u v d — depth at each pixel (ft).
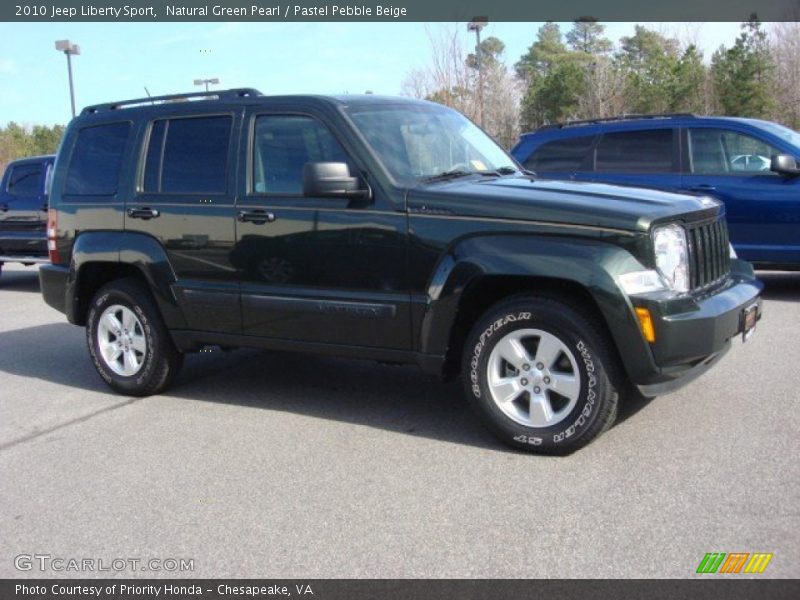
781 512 12.12
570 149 31.81
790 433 15.34
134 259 19.61
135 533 12.82
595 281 13.87
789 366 19.99
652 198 15.19
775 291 30.81
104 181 20.54
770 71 103.55
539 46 219.00
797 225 27.66
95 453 16.53
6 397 21.22
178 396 20.39
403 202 15.87
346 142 16.74
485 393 15.35
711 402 17.34
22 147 162.61
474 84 81.97
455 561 11.35
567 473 14.07
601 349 14.29
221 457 15.88
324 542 12.14
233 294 18.17
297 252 17.12
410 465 14.92
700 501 12.65
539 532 12.00
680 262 14.51
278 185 17.58
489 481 13.96
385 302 16.12
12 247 43.09
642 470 13.98
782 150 27.96
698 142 29.40
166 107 19.71
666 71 107.65
